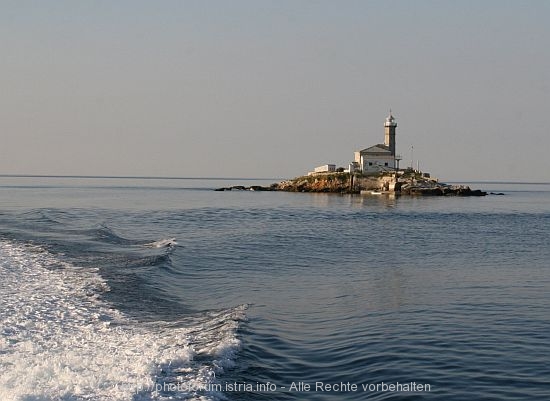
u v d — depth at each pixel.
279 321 22.12
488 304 25.25
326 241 50.28
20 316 21.23
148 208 94.75
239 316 21.88
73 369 15.32
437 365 17.08
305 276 32.53
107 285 27.06
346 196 141.88
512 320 22.34
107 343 18.14
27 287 26.45
